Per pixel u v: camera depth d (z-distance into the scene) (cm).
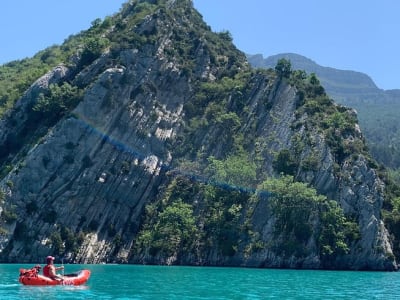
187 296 4647
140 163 11988
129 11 15038
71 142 11425
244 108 13138
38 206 10944
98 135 11650
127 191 11744
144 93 12438
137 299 4375
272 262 10425
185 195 11844
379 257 10331
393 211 10975
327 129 11981
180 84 13238
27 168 11069
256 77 13575
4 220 10581
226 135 12744
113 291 4953
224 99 13288
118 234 11450
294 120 12481
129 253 11338
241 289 5359
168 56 13212
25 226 10731
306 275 7981
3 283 5544
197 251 10844
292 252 10375
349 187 11031
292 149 11956
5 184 10888
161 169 12269
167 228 10994
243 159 12162
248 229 10850
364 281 6888
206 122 12862
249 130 12781
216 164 11875
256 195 11269
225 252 10675
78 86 12112
